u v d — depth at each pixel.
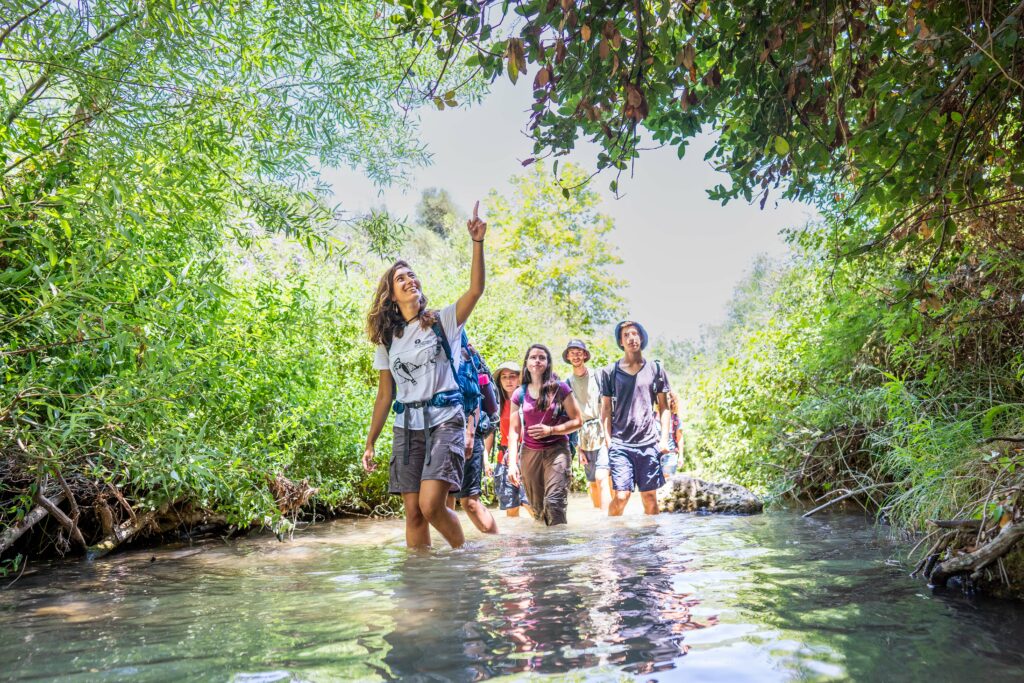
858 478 6.23
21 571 3.80
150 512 4.82
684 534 4.70
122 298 3.37
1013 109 3.18
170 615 2.69
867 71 3.16
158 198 3.47
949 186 2.98
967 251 4.26
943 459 3.94
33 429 3.52
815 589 2.82
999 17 2.76
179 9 3.32
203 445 4.08
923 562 3.06
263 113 4.14
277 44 4.23
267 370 5.32
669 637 2.18
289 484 5.70
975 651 2.00
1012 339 4.72
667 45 3.15
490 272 19.50
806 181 3.49
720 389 9.31
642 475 6.36
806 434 6.91
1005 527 2.67
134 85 3.36
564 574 3.25
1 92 3.30
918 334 4.50
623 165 3.39
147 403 3.37
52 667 2.04
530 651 2.07
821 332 7.07
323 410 6.22
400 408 4.23
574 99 3.33
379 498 7.02
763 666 1.89
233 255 5.75
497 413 5.30
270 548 4.61
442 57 3.16
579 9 2.98
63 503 4.58
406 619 2.48
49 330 3.14
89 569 3.89
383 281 4.29
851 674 1.83
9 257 3.41
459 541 4.24
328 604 2.79
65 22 3.26
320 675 1.91
